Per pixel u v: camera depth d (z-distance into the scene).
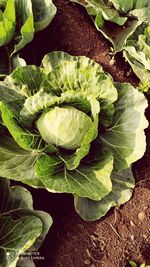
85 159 1.16
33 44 1.42
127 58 1.33
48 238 1.21
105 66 1.39
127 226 1.23
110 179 1.09
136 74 1.33
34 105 1.06
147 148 1.30
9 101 1.14
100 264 1.18
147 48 1.29
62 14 1.45
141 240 1.22
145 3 1.39
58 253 1.19
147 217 1.24
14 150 1.13
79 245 1.20
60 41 1.42
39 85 1.19
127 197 1.20
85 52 1.41
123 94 1.19
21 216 1.13
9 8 1.24
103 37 1.42
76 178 1.10
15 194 1.13
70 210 1.24
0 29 1.24
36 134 1.14
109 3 1.42
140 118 1.15
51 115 1.05
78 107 1.10
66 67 1.13
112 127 1.17
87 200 1.19
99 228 1.22
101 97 1.13
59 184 1.07
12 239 1.06
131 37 1.37
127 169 1.22
